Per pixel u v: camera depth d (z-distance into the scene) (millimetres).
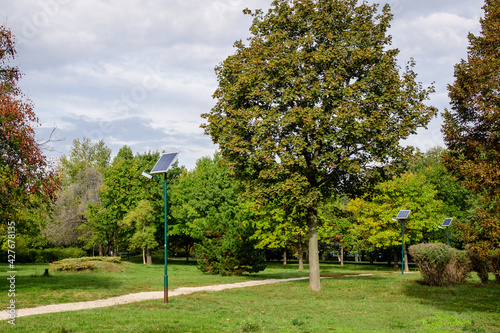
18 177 16781
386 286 20047
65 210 46719
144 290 18375
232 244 27000
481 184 11172
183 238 50906
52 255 46781
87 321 10289
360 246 48688
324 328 9859
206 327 9875
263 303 14633
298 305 14211
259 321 10812
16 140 16562
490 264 19094
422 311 12453
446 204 45188
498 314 11594
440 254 19328
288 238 39000
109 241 52094
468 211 39594
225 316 11695
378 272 33781
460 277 19562
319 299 16047
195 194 43219
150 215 42656
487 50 11914
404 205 36562
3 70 18875
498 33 11500
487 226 11242
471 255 19703
